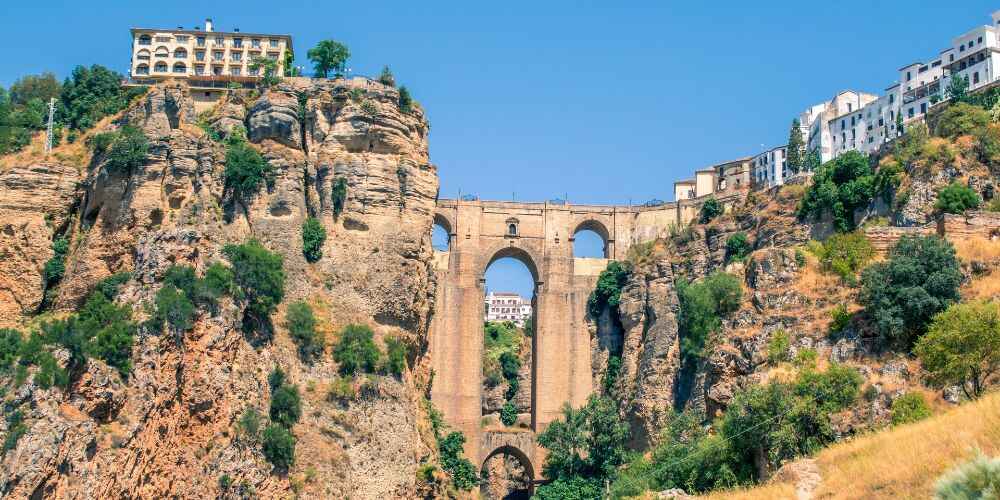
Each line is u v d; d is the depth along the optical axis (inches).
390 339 5531.5
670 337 6318.9
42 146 5620.1
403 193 5866.1
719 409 5383.9
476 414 6776.6
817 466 3206.2
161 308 4544.8
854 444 3270.2
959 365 3882.9
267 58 6737.2
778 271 5659.5
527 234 7180.1
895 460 2945.4
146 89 6087.6
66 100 5949.8
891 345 4783.5
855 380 4532.5
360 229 5728.3
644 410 6210.6
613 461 6156.5
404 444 5290.4
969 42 7145.7
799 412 4301.2
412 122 6092.5
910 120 7003.0
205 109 5979.3
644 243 7229.3
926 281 4776.1
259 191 5526.6
